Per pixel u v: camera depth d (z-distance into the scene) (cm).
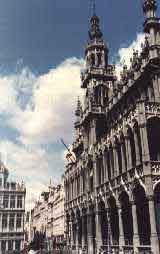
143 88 3606
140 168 3053
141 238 3200
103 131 4709
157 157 3200
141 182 2994
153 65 3362
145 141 2998
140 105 3112
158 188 2927
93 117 4722
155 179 2916
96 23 5481
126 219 3572
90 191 4525
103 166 4125
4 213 9144
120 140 3603
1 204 9194
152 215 2795
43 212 11494
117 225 3825
